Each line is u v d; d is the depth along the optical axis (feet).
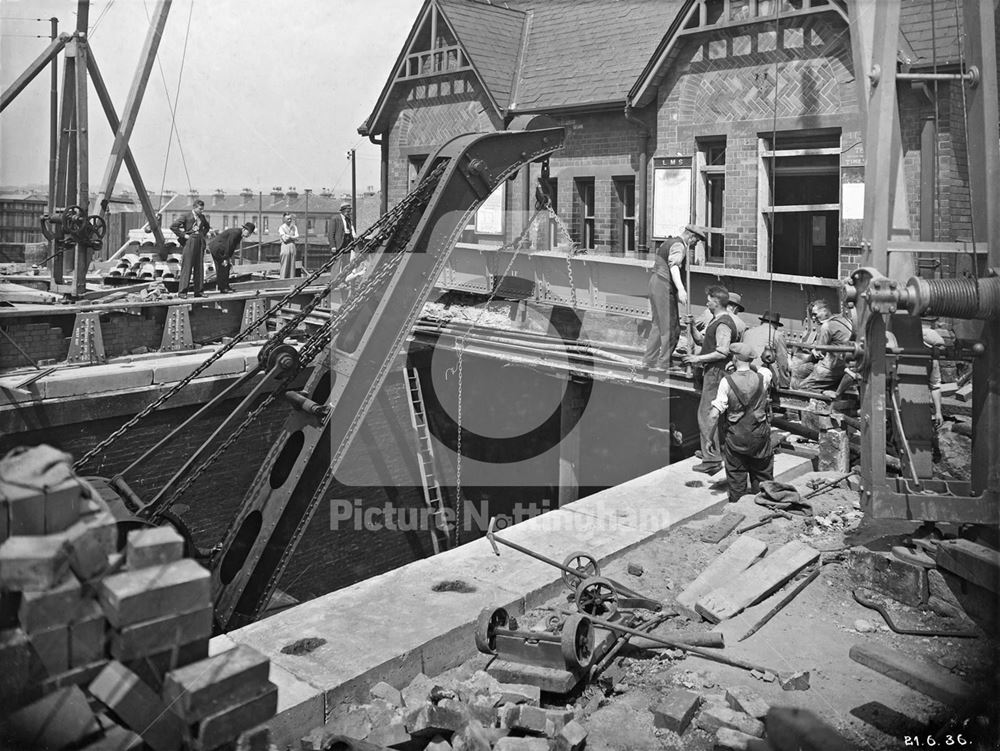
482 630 17.22
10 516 11.76
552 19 55.21
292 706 14.76
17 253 44.42
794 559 21.03
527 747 14.08
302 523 31.89
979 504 19.69
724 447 26.14
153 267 46.44
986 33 19.62
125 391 36.35
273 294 47.44
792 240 42.88
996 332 19.84
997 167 19.62
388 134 54.54
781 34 40.81
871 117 21.04
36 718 11.46
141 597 11.71
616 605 18.86
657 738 15.14
